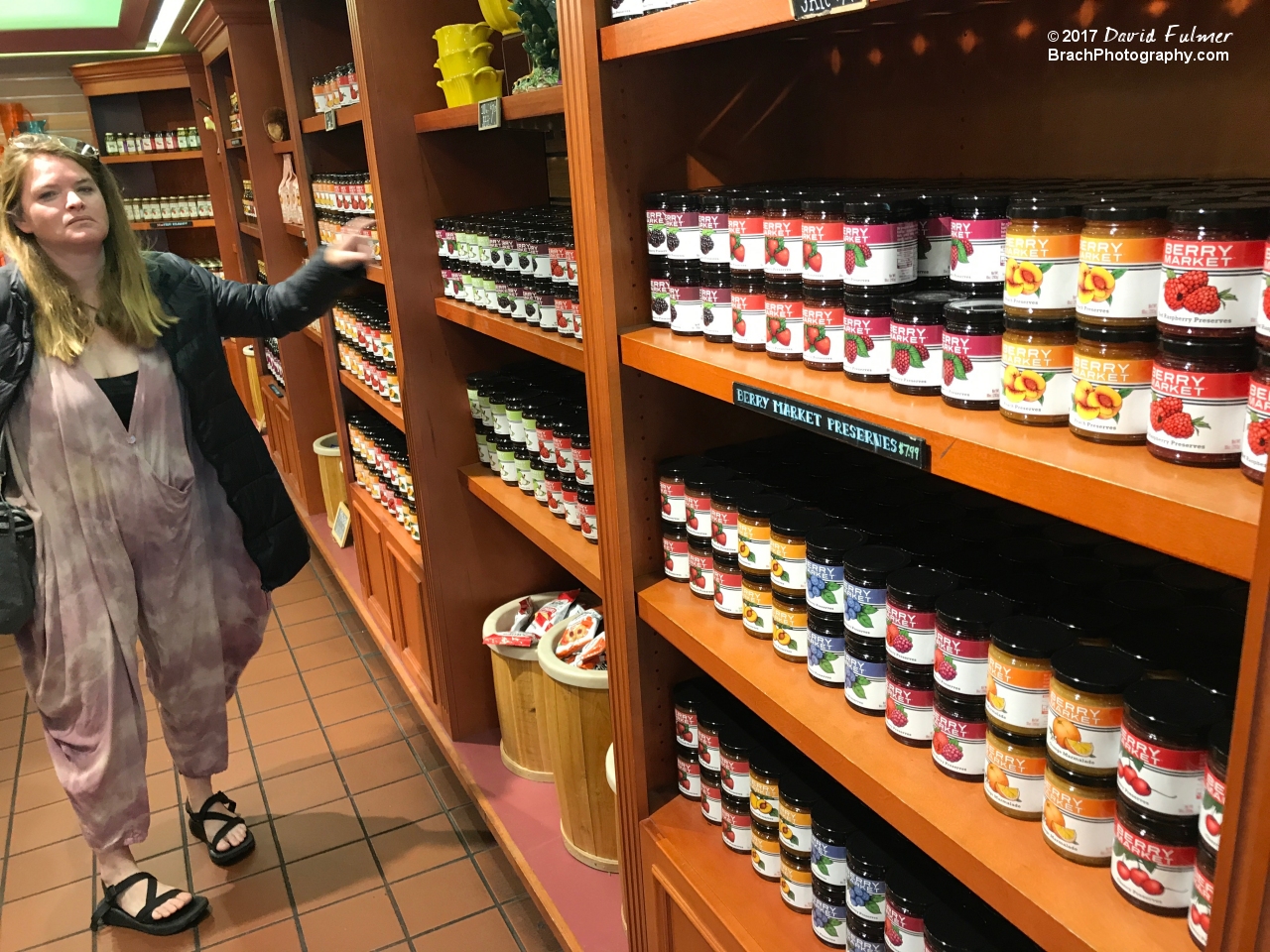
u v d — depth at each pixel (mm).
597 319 1506
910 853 1255
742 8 1045
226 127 5281
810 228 1144
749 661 1354
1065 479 766
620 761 1748
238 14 4168
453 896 2475
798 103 1670
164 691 2477
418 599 2893
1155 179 1159
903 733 1132
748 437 1697
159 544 2303
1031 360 888
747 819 1545
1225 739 758
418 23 2346
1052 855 929
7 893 2621
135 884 2463
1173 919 832
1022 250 875
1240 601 1040
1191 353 736
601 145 1421
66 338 2104
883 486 1470
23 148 2027
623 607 1628
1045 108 1323
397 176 2391
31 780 3174
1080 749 887
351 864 2617
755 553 1376
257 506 2488
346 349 3553
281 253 4477
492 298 2186
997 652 968
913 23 1486
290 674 3682
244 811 2865
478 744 2799
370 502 3471
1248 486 700
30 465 2141
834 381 1134
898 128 1555
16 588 2111
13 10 5027
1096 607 1031
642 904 1765
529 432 2229
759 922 1419
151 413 2246
